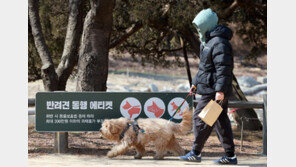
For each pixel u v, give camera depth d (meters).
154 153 9.93
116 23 19.16
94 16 12.20
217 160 8.51
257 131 16.95
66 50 14.38
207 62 8.12
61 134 9.70
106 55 12.78
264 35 22.44
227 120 8.38
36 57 18.48
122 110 9.70
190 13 14.63
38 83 37.56
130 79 47.56
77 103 9.60
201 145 8.49
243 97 17.94
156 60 23.73
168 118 9.73
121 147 8.79
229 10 16.36
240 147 11.37
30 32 17.31
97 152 9.84
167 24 16.62
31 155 9.34
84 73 12.45
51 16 18.23
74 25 14.32
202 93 8.27
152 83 46.25
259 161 8.93
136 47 22.08
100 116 9.66
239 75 52.03
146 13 14.98
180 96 9.72
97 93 9.64
